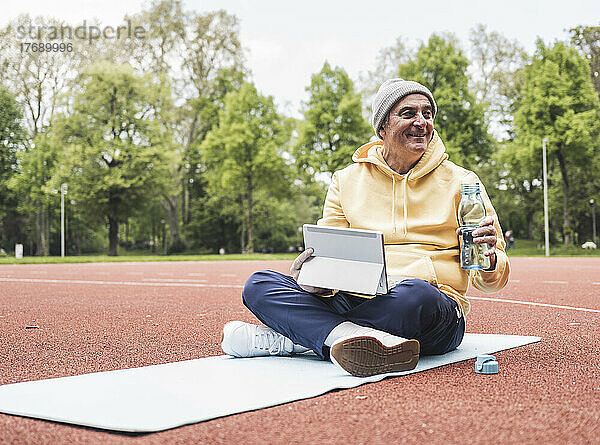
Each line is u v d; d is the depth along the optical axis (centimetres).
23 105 4512
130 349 368
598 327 443
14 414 212
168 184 4447
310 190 4272
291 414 205
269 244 5703
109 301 721
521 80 4275
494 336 388
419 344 278
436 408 209
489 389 238
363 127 3691
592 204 4259
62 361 328
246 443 174
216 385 251
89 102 4178
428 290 287
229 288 942
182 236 5584
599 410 205
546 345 355
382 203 330
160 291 883
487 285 304
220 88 4550
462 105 3741
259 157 3719
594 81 4169
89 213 4388
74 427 196
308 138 3703
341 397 229
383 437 177
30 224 5331
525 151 3553
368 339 261
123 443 177
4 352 360
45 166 4378
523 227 5522
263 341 319
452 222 319
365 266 282
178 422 194
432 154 325
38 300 741
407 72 3803
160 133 4322
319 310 294
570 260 2461
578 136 3419
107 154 4194
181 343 392
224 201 5041
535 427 185
